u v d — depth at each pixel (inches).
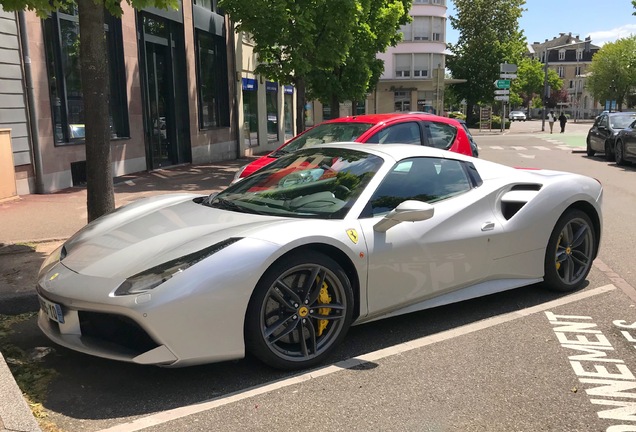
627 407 119.8
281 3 506.9
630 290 199.0
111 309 118.1
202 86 676.1
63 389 128.8
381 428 111.6
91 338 125.8
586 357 144.3
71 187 433.1
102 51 220.2
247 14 519.5
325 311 140.3
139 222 153.9
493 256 171.3
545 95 1847.9
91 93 219.1
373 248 144.3
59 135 425.7
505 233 173.5
